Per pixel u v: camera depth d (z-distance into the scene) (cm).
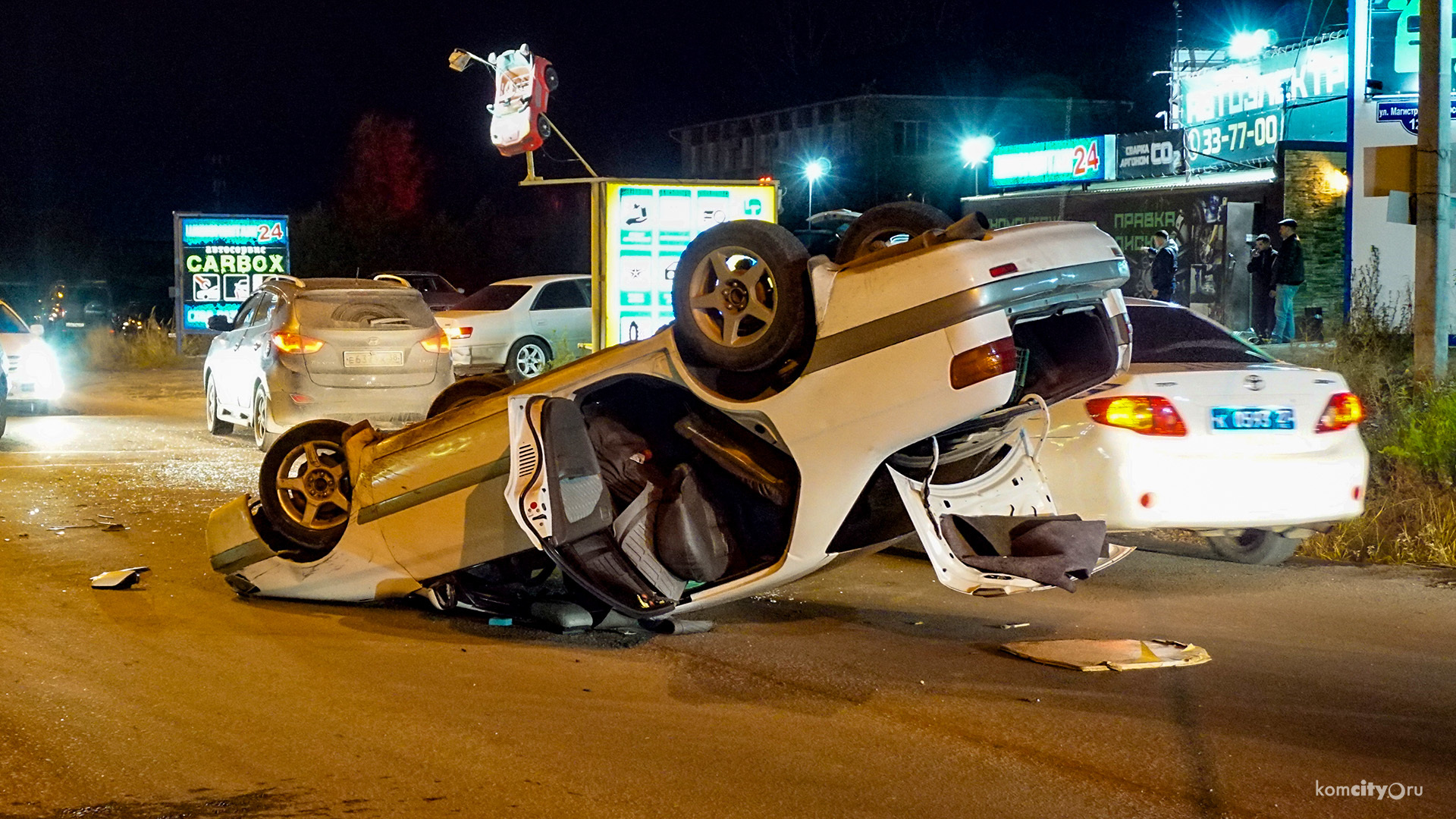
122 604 755
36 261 5294
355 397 1379
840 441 613
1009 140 5247
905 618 731
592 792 473
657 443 705
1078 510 742
